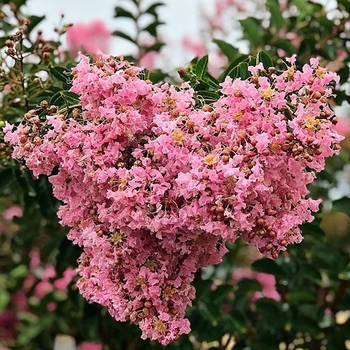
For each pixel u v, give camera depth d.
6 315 1.32
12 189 0.95
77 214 0.70
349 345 1.24
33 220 1.02
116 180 0.66
